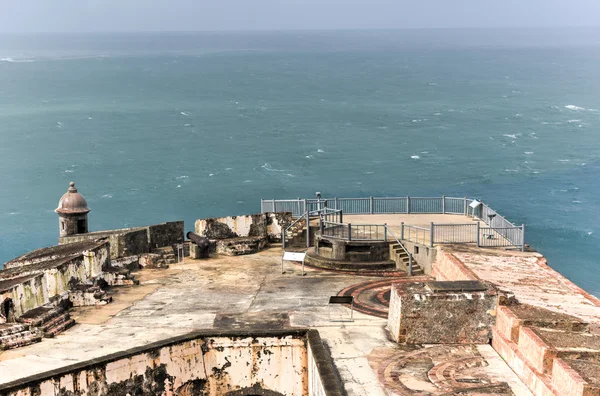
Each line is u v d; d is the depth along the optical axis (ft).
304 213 142.41
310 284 112.88
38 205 335.06
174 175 391.65
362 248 124.16
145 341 88.89
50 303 98.07
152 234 131.54
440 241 123.95
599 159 418.51
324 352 81.46
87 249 111.34
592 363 69.26
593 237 276.21
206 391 87.92
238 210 333.83
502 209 316.60
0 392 70.74
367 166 410.52
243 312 99.60
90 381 77.41
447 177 380.78
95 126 543.80
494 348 84.07
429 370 78.69
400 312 85.87
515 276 98.02
